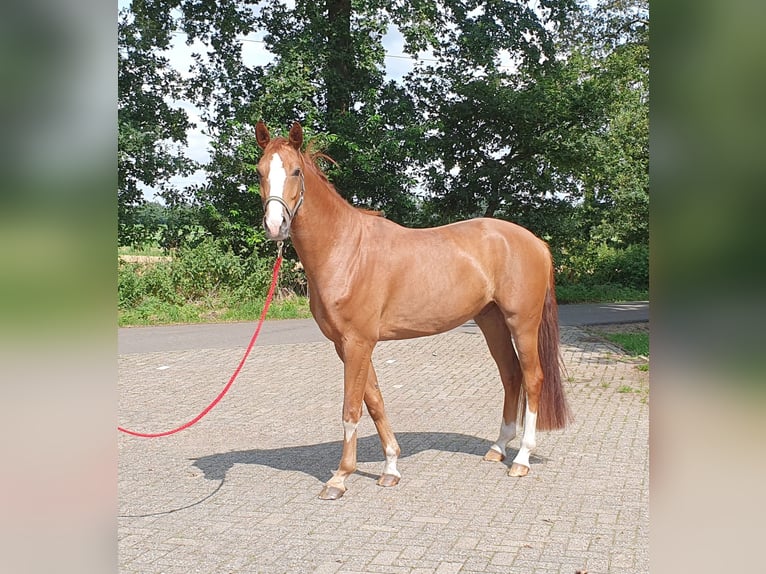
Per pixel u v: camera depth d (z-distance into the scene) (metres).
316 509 4.31
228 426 6.41
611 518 4.08
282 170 4.06
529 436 4.98
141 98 16.95
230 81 17.62
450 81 18.77
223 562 3.53
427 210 18.73
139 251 15.99
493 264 4.90
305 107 15.99
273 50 16.78
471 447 5.68
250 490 4.68
